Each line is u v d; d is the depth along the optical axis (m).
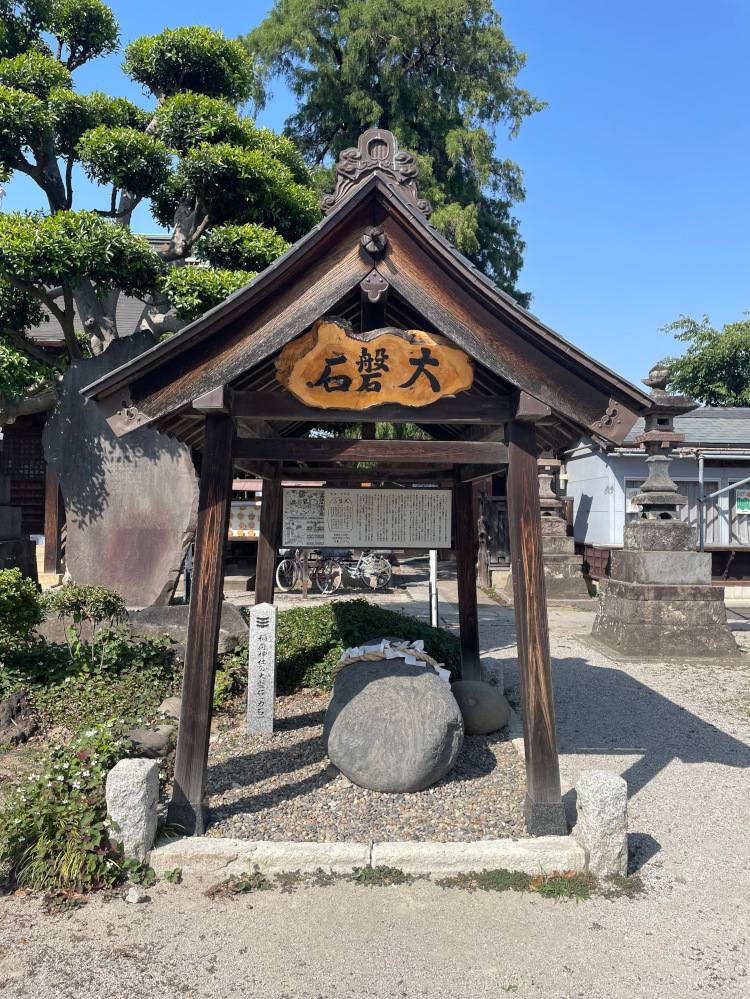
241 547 17.95
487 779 4.82
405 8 19.77
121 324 16.17
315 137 21.98
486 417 4.20
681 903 3.49
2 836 3.74
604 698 7.43
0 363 7.81
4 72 9.09
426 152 20.95
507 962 3.01
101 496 8.04
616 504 14.66
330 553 16.38
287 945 3.11
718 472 14.65
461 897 3.50
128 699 6.12
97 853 3.57
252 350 3.97
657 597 9.66
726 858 3.97
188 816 3.97
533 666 4.05
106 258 7.94
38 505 15.20
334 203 4.17
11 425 15.05
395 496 6.14
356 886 3.58
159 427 4.48
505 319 3.96
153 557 7.95
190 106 9.48
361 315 4.90
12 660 6.52
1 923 3.26
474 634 6.82
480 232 20.91
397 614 8.16
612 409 4.04
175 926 3.25
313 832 4.03
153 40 10.22
